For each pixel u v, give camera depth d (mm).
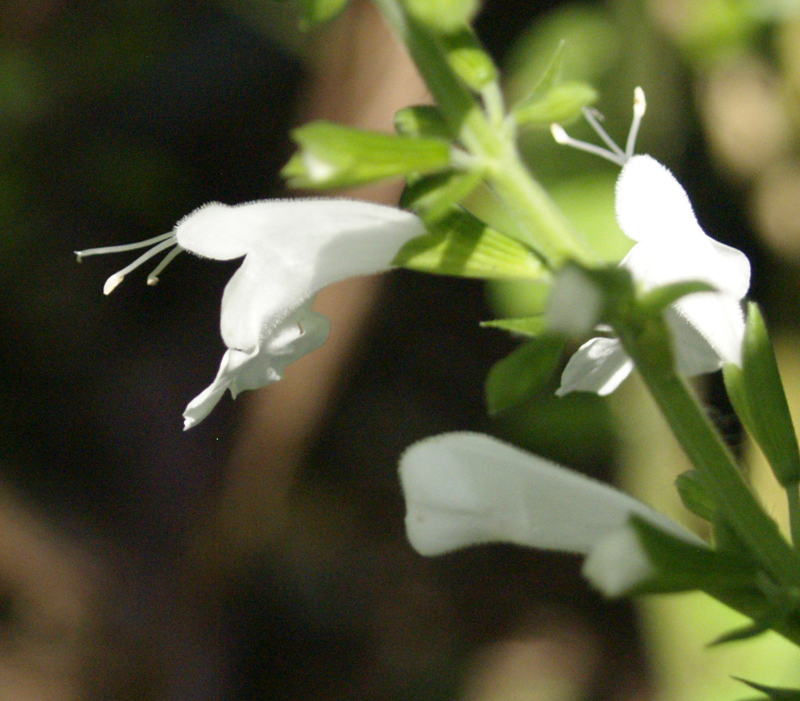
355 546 749
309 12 296
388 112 503
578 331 281
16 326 756
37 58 731
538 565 752
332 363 584
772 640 492
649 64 570
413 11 291
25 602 618
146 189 759
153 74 771
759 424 302
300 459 614
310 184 286
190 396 739
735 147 593
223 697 629
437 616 728
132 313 780
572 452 597
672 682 503
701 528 540
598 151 313
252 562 642
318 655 694
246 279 306
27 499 668
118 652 612
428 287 812
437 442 307
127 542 656
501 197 292
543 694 677
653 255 307
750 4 566
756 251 604
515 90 578
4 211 740
